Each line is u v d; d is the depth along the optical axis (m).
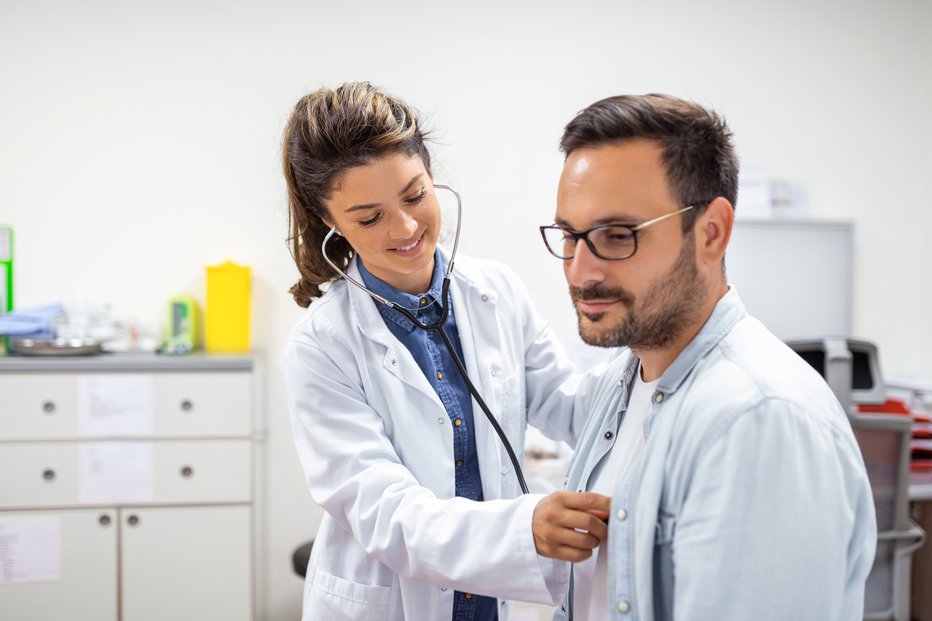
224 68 2.72
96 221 2.70
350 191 1.09
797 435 0.70
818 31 2.96
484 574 0.95
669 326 0.81
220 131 2.73
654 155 0.77
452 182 2.80
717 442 0.73
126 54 2.68
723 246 0.82
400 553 1.06
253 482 2.47
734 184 0.84
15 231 2.67
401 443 1.22
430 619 1.20
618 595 0.81
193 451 2.44
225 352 2.64
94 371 2.39
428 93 2.79
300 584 2.82
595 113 0.79
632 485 0.82
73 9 2.65
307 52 2.74
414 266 1.18
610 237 0.79
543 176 2.84
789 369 0.77
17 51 2.63
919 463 2.31
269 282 2.77
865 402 2.20
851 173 3.02
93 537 2.41
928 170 3.03
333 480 1.18
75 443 2.39
